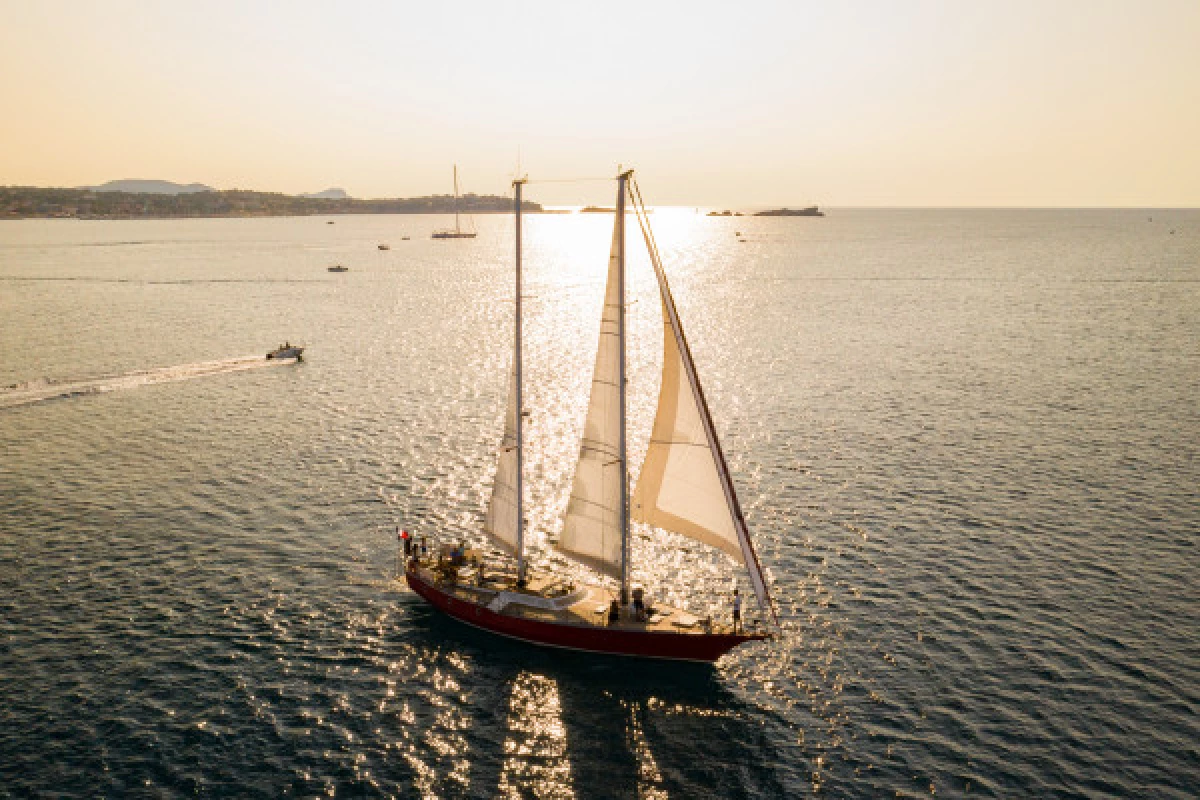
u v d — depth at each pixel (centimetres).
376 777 3069
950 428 7231
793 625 4116
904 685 3600
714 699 3572
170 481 5962
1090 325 12625
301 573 4647
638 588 4244
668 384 3725
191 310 14675
